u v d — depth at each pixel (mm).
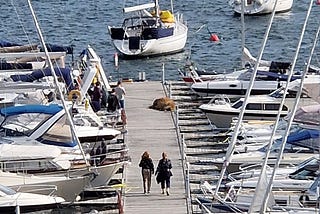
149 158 80312
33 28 168875
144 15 149500
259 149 85375
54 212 76812
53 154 78375
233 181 77000
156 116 103250
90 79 98125
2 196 72062
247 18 177750
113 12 186625
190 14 184625
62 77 98250
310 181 75000
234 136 73625
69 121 81000
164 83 118000
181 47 148625
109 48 153500
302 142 83250
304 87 97938
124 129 94062
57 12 185500
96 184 81062
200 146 94500
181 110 106062
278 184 75125
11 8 187125
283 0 178750
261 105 99375
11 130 82375
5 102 91625
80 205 78938
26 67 105250
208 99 109938
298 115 86812
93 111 94688
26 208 71812
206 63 143500
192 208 76188
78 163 79250
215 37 155875
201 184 78750
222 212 70125
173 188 81375
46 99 92812
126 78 134750
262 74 107438
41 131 81688
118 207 76188
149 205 77688
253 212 65562
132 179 83625
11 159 77875
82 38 161875
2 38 161125
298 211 67250
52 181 76062
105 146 82812
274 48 152250
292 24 170000
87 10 188125
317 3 182625
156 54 146250
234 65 141750
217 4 193000
